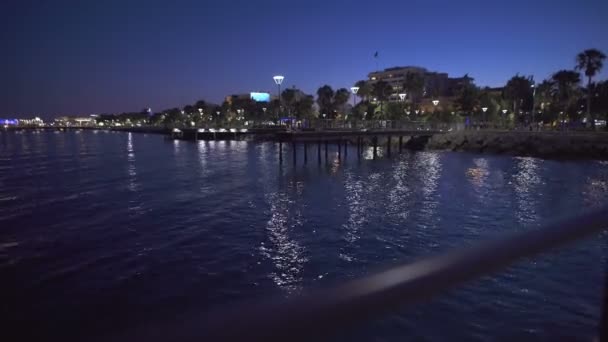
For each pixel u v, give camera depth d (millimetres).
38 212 22078
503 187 28688
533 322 9180
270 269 13336
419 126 72000
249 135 105125
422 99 117312
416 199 24859
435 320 9258
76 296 11391
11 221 19953
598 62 66125
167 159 55812
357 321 706
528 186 28938
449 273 903
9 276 12781
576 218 1350
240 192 28250
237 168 43312
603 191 26516
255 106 141500
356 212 21516
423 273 872
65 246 15875
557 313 9570
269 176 36500
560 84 74312
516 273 11789
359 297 740
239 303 728
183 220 20156
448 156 53344
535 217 19906
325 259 14180
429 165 43469
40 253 15031
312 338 642
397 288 799
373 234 17156
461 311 9656
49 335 9352
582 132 59531
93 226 18969
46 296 11383
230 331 606
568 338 8469
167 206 23578
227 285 12117
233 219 20312
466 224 18672
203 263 13938
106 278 12641
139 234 17578
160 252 15141
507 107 87312
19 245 15977
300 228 18391
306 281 12367
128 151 74750
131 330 645
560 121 79188
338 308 698
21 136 182375
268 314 653
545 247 1155
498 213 20812
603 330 1615
